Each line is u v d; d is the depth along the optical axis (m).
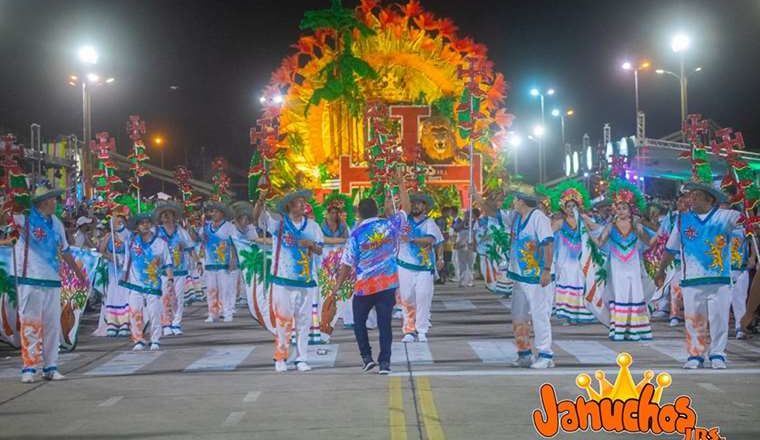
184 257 15.53
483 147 29.27
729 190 13.16
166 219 15.32
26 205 10.55
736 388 9.27
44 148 30.22
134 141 15.59
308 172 29.72
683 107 31.52
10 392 9.82
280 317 10.86
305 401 8.91
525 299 10.80
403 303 13.52
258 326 16.38
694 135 13.05
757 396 8.84
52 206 10.73
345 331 15.23
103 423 8.12
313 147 29.69
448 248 28.14
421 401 8.77
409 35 29.83
